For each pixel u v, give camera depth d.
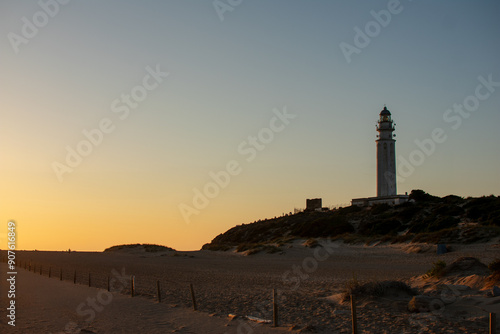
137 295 24.17
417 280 24.12
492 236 41.56
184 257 64.12
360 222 68.12
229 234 93.06
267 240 74.50
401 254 43.03
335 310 16.83
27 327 16.28
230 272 38.41
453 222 55.00
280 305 19.09
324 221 70.31
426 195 76.00
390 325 14.25
